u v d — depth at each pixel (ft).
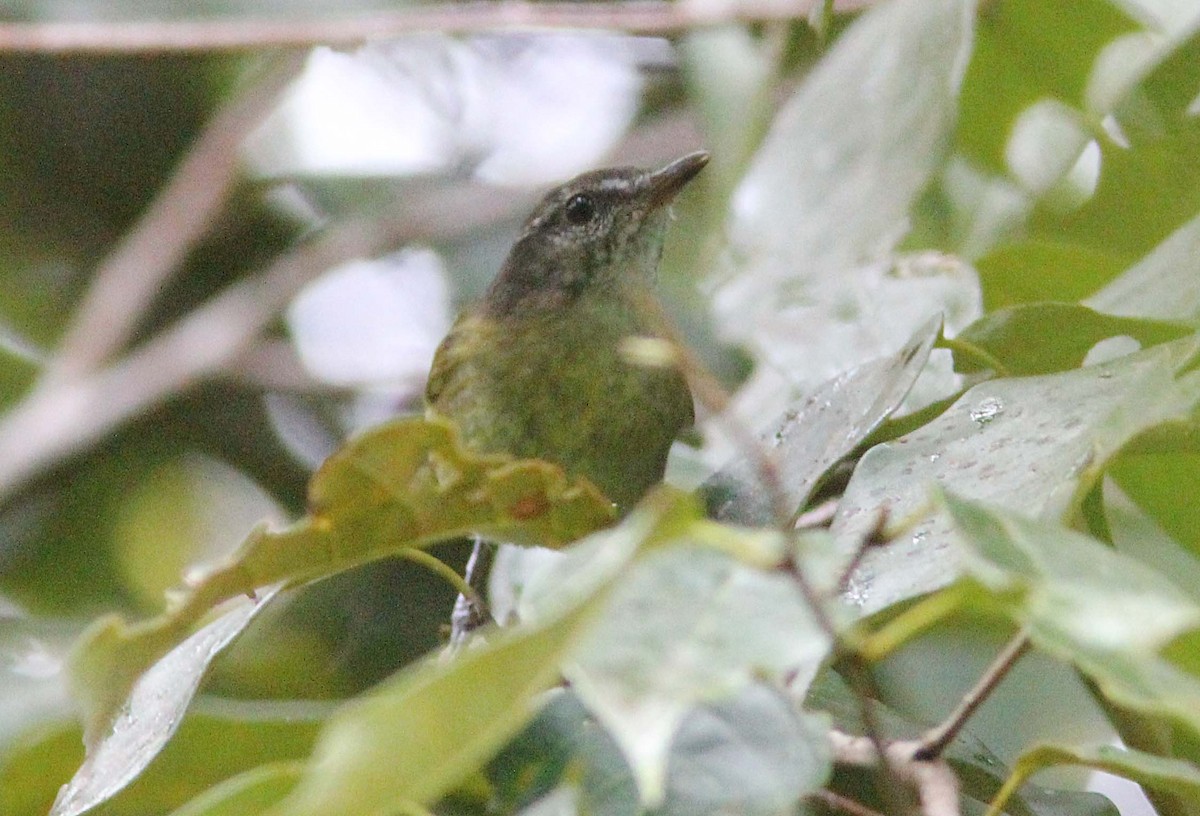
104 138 42.83
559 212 31.09
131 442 39.50
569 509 16.14
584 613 10.40
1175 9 27.14
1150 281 20.66
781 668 10.63
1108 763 12.64
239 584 15.37
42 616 38.42
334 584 33.81
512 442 29.81
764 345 25.07
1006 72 28.07
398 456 15.03
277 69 40.52
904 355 18.71
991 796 18.43
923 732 18.51
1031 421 16.69
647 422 29.50
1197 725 10.02
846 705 18.40
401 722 10.39
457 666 10.31
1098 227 27.35
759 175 26.08
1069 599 10.87
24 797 19.90
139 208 43.88
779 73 30.60
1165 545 25.07
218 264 44.98
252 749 18.11
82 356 39.01
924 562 14.85
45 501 38.81
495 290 31.89
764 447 19.66
